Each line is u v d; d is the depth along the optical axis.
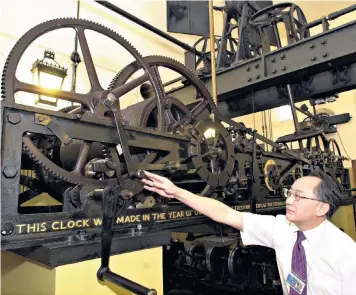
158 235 1.74
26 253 1.44
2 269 1.82
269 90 3.91
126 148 1.68
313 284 1.59
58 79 2.75
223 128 2.28
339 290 1.51
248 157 2.75
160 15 5.90
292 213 1.65
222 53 4.27
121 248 1.54
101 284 1.50
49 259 1.27
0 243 1.25
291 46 3.26
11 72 1.65
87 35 4.56
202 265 3.72
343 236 1.58
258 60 3.51
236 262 3.57
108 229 1.43
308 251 1.65
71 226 1.49
